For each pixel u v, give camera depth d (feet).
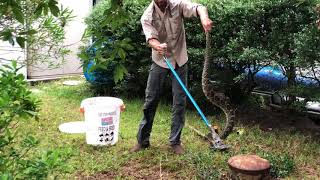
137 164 16.38
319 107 21.59
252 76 21.68
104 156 17.02
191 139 19.06
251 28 19.86
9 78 7.97
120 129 20.35
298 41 17.56
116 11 8.60
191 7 16.01
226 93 22.56
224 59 21.61
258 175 14.20
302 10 18.95
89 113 17.85
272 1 19.31
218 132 18.78
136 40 23.77
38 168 7.93
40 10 8.19
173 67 16.55
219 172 15.30
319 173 15.74
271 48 19.52
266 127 21.01
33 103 8.44
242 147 17.84
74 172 15.49
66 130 20.16
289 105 20.81
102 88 27.30
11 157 9.54
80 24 30.09
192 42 22.31
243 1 20.12
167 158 16.72
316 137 19.58
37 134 19.44
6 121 7.97
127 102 25.20
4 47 21.65
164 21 16.14
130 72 24.85
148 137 17.61
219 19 20.68
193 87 22.17
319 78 19.65
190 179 15.16
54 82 30.32
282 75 21.31
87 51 9.02
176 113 17.02
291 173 15.65
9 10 7.60
